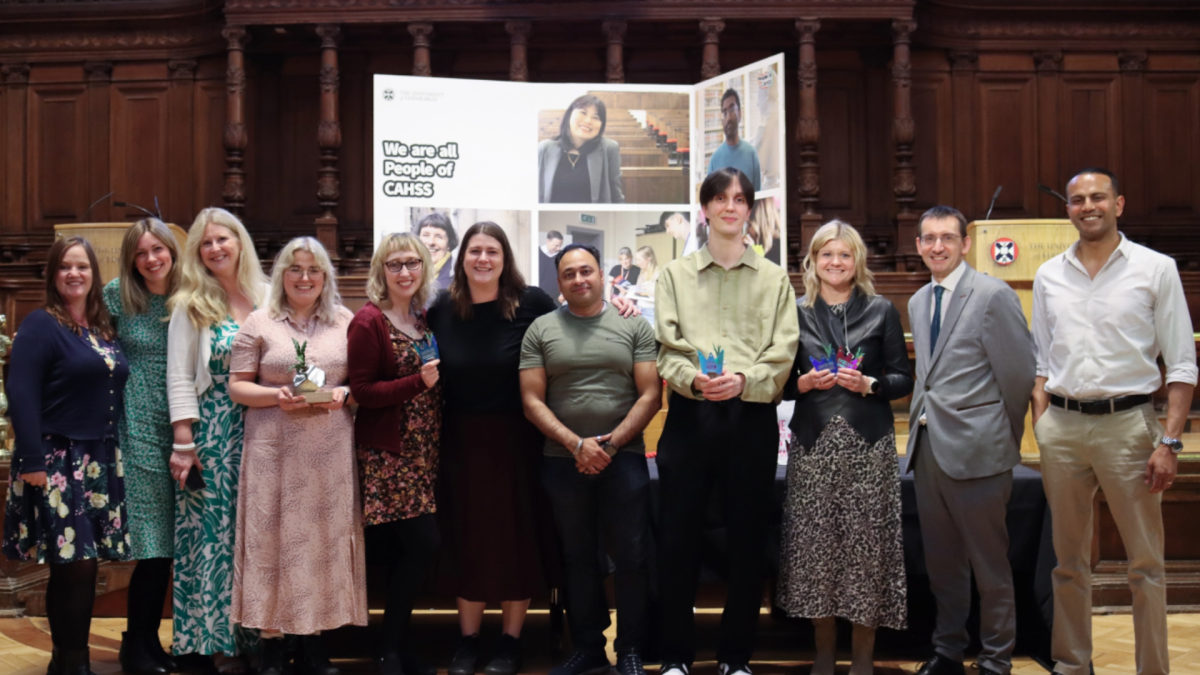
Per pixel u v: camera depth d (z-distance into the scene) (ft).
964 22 27.66
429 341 9.93
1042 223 18.90
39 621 13.10
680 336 9.87
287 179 28.02
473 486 9.96
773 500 10.84
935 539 9.68
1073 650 9.55
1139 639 9.23
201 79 28.19
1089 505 9.44
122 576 13.60
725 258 9.97
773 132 19.75
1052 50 27.76
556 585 10.24
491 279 9.87
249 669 10.29
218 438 9.95
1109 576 12.89
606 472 9.77
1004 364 9.47
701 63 27.58
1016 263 18.99
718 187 9.80
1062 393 9.36
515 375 10.06
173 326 10.03
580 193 21.48
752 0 24.66
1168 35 27.73
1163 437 8.89
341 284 24.12
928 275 24.29
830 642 9.81
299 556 9.38
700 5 24.72
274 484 9.52
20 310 24.71
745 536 9.53
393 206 20.83
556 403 9.77
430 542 9.70
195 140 28.09
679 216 21.40
